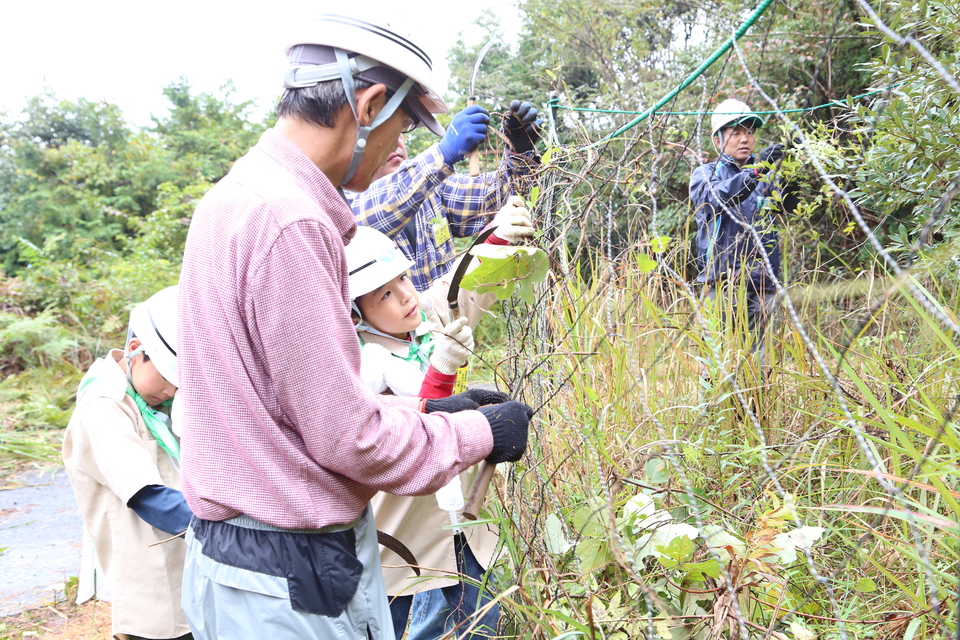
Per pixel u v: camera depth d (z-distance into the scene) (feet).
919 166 5.94
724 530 4.55
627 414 6.13
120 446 5.73
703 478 5.58
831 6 13.56
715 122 10.39
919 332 6.73
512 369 5.79
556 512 5.09
